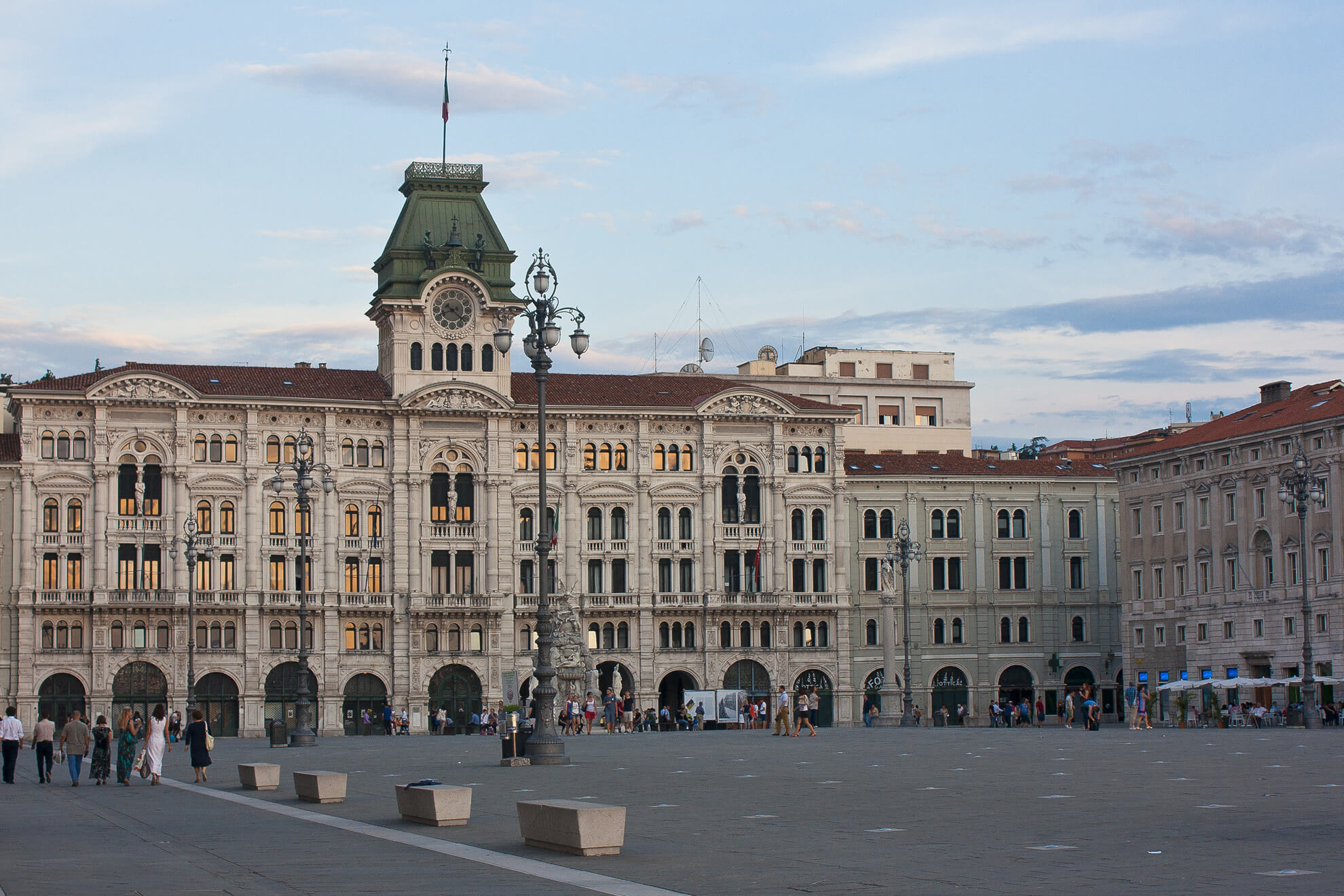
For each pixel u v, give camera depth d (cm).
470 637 13588
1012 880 2428
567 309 6259
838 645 14350
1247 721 11356
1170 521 13550
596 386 14525
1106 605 15138
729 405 14238
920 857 2741
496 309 13862
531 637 13762
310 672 13250
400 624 13450
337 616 13325
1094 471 15350
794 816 3544
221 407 13262
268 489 13312
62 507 12988
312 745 8906
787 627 14238
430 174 14300
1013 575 15000
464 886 2456
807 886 2411
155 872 2706
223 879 2588
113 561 13025
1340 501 11488
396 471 13562
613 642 13888
